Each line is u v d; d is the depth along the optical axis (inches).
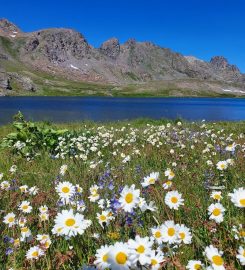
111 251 77.6
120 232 135.2
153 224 151.6
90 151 458.0
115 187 229.8
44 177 304.3
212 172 274.7
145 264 80.7
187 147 452.1
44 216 169.6
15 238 163.2
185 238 113.9
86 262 129.3
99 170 297.1
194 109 3777.1
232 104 5984.3
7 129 990.4
